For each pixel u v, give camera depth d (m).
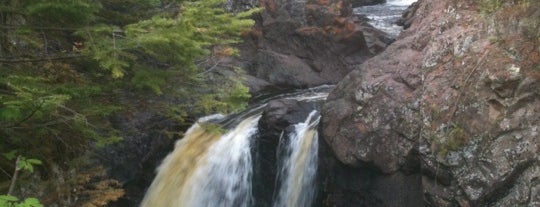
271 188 8.22
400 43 7.38
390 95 6.48
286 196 7.94
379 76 6.87
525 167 4.79
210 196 8.64
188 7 4.81
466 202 5.21
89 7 4.62
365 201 6.75
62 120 4.90
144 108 6.01
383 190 6.46
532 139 4.78
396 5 19.77
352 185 6.89
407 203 6.17
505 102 5.05
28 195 5.19
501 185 4.91
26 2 4.71
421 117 5.80
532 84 4.94
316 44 11.83
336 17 12.17
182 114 6.13
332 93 7.45
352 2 19.47
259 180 8.33
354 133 6.68
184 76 5.82
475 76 5.42
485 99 5.22
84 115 5.00
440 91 5.72
